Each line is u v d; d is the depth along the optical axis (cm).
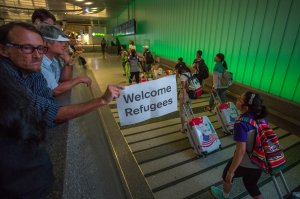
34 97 76
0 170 48
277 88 443
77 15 2025
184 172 278
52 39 148
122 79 795
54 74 171
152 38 1180
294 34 393
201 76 542
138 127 412
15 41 73
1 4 1380
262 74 477
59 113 82
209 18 656
